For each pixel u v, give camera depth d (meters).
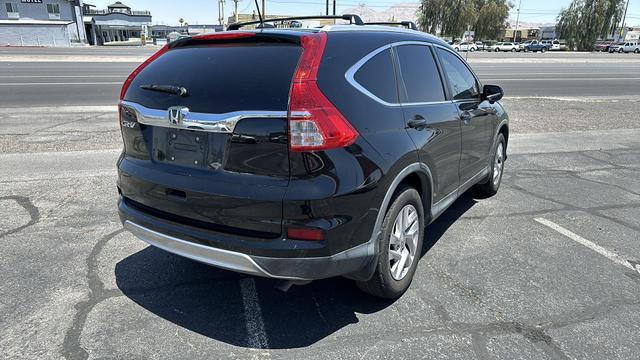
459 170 4.05
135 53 36.12
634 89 19.47
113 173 6.10
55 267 3.63
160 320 2.99
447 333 2.88
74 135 8.31
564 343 2.79
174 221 2.84
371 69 2.92
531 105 14.09
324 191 2.45
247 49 2.78
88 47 50.19
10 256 3.79
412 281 3.52
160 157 2.92
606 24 71.94
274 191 2.46
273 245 2.48
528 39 105.50
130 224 3.09
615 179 6.41
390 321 3.01
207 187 2.62
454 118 3.78
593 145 8.62
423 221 3.41
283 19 3.84
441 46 4.07
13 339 2.75
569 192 5.80
